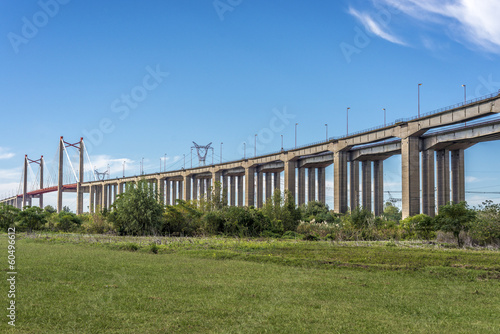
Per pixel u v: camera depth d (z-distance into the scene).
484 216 37.31
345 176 86.06
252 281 19.55
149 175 153.62
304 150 95.19
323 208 86.69
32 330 11.90
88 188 182.12
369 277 21.19
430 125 66.56
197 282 19.06
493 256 28.36
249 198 111.00
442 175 75.12
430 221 45.19
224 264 25.08
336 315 14.03
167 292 16.80
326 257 27.98
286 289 17.88
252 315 13.84
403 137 72.00
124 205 52.50
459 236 38.88
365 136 80.44
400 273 22.31
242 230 50.38
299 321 13.22
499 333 12.41
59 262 24.02
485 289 18.69
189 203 59.91
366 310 14.84
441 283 19.97
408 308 15.16
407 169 70.56
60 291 16.42
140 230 51.78
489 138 64.31
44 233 54.56
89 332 11.88
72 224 61.03
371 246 36.00
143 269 22.34
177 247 33.88
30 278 18.86
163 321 12.97
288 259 26.23
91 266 22.83
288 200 60.47
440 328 12.81
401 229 49.31
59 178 169.62
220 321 13.12
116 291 16.70
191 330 12.25
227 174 127.00
